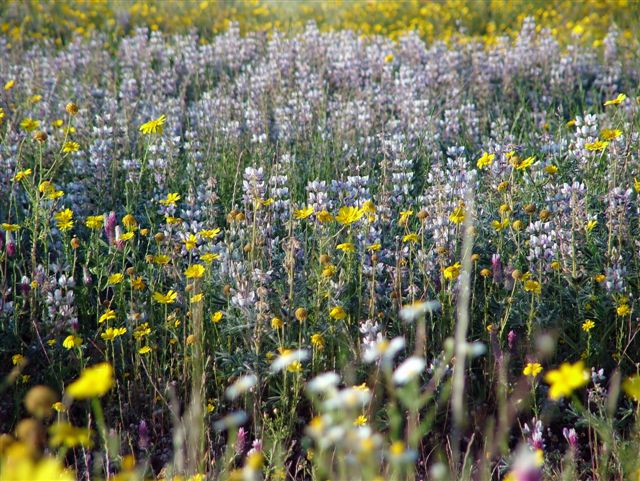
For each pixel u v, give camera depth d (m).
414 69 14.63
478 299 7.18
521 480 3.35
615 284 6.73
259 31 17.38
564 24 20.59
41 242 8.15
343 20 23.08
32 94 12.46
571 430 5.64
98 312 6.89
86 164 9.65
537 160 9.87
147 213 8.30
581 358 6.57
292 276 6.48
